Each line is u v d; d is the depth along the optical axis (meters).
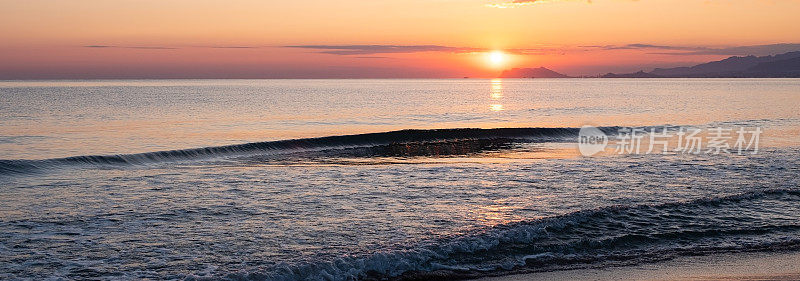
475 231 10.54
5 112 48.78
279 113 49.25
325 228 11.11
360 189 15.06
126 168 18.86
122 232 10.77
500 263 9.14
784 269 8.91
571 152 23.78
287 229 11.03
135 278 8.41
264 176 17.20
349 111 52.50
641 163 19.78
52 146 26.25
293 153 23.75
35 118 42.34
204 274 8.55
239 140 28.77
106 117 43.72
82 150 24.80
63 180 16.34
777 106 61.41
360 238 10.42
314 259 9.09
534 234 10.41
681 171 17.89
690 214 12.04
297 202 13.42
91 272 8.65
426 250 9.43
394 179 16.64
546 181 16.22
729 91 118.38
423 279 8.51
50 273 8.58
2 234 10.52
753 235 10.71
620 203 13.39
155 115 46.16
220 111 51.38
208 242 10.16
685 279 8.44
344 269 8.68
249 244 10.06
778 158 20.80
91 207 12.78
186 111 51.25
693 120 42.41
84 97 85.56
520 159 21.47
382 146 26.52
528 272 8.80
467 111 53.69
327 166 19.62
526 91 133.12
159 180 16.42
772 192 13.97
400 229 11.05
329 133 32.47
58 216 11.92
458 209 12.74
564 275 8.66
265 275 8.27
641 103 70.00
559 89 153.38
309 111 52.06
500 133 30.78
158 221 11.59
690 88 149.38
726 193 14.51
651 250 9.83
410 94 108.19
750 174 17.30
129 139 29.14
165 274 8.58
